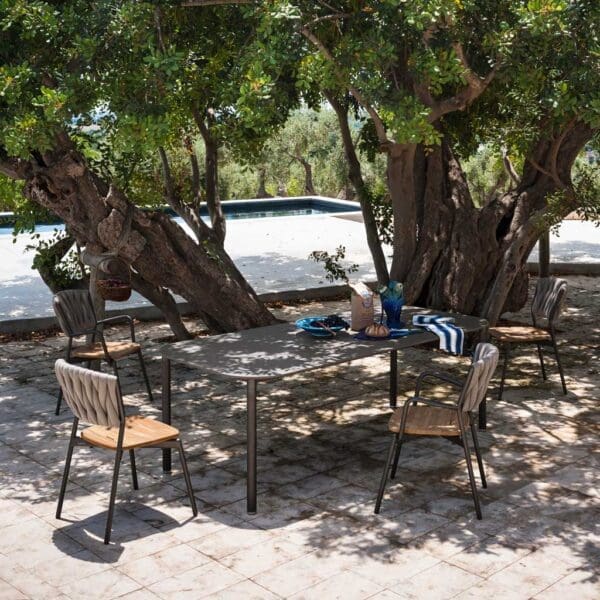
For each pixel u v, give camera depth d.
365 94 6.33
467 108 9.34
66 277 8.96
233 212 22.69
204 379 8.12
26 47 6.68
